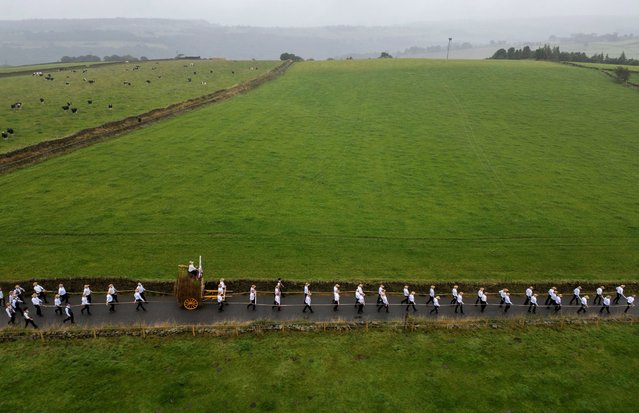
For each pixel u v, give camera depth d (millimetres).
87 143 69938
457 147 77438
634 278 43406
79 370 29203
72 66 145625
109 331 32688
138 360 30328
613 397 29000
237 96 104062
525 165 70438
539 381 30031
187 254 43781
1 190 53844
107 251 43281
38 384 27969
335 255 45188
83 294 35344
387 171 67188
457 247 47625
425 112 96188
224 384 28641
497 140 81000
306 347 32375
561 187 63062
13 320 33375
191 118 86188
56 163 62312
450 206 56812
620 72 115312
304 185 61219
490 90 111438
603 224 53125
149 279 38938
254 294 36594
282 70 138000
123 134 75250
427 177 65438
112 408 26547
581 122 90062
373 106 100188
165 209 52219
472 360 31734
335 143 77688
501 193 60844
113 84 111062
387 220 52688
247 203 55031
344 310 37438
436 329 35094
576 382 30094
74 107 86375
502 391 29016
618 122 89875
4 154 60625
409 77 125375
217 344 32188
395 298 39469
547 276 43219
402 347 32812
